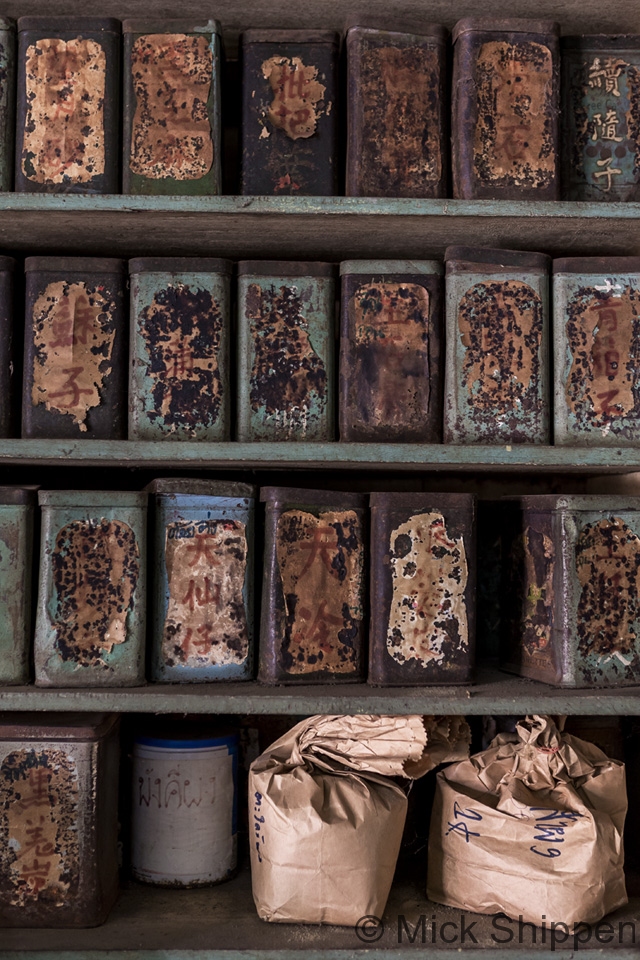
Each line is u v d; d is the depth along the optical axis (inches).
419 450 52.8
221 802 56.9
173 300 53.5
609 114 55.1
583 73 55.2
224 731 58.4
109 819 53.8
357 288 54.3
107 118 52.9
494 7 57.1
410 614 53.6
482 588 61.4
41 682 51.9
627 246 57.5
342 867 51.6
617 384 53.9
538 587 55.1
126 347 53.8
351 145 53.7
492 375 53.9
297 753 54.4
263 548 54.4
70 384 53.2
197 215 52.5
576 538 53.6
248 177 53.7
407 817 59.7
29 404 53.1
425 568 53.7
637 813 59.4
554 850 52.1
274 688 52.6
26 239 56.1
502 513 58.4
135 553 52.7
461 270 54.0
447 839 54.4
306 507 53.7
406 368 54.2
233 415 54.3
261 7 57.1
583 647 53.4
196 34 53.4
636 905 54.5
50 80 52.8
